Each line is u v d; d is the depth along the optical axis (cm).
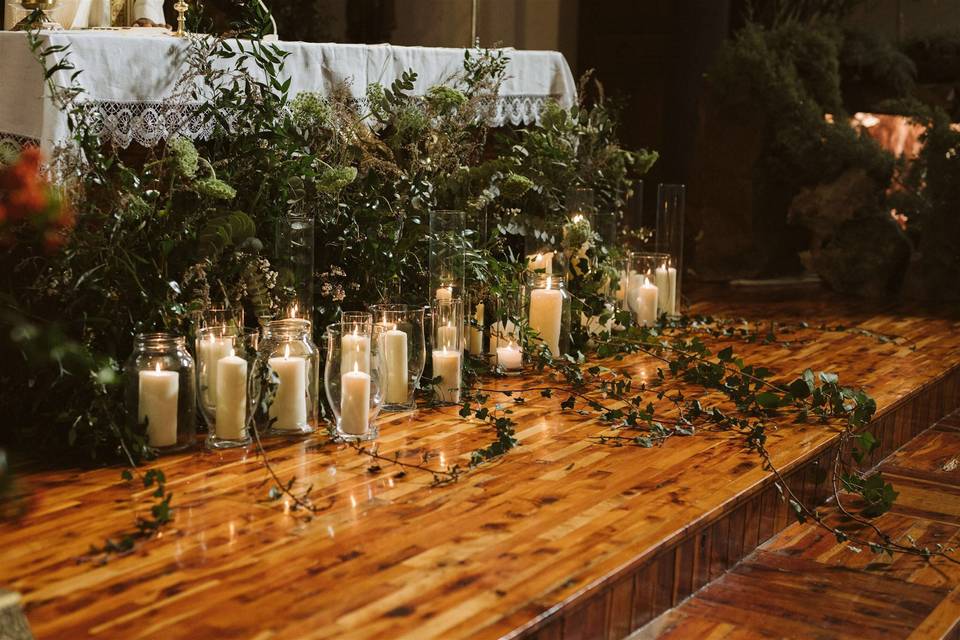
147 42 290
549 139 407
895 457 361
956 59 645
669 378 365
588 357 390
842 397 328
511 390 343
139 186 283
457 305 320
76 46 275
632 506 246
